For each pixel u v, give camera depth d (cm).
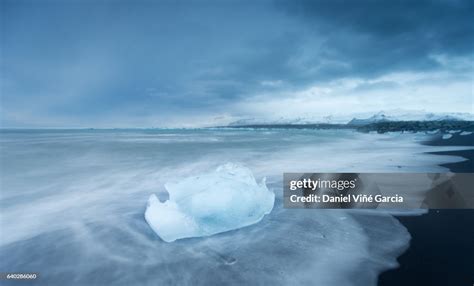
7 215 337
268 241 268
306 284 210
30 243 270
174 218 273
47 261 240
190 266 229
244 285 208
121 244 265
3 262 239
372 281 212
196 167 621
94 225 307
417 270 224
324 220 318
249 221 299
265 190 351
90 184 482
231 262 235
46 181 499
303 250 254
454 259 238
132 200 395
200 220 283
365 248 257
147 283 211
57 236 283
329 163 606
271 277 217
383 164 567
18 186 465
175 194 316
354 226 303
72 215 338
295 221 314
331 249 256
